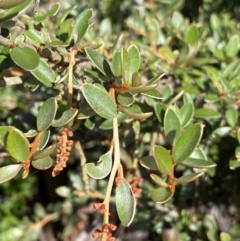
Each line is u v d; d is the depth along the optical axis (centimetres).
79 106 22
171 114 25
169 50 34
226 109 31
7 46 20
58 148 20
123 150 32
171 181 21
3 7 18
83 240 58
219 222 42
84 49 23
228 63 33
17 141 19
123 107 21
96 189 43
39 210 55
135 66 21
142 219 40
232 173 39
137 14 37
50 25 34
